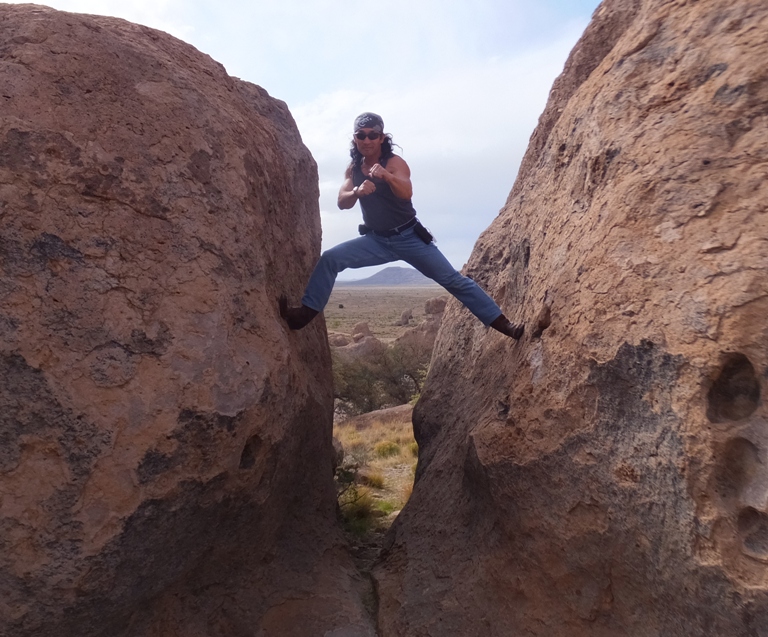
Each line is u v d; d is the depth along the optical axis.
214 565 3.25
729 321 2.26
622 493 2.62
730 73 2.68
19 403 2.29
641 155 2.90
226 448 2.74
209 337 2.71
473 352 4.98
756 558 2.15
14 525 2.27
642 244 2.69
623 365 2.62
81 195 2.52
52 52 2.64
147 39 3.29
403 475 8.77
